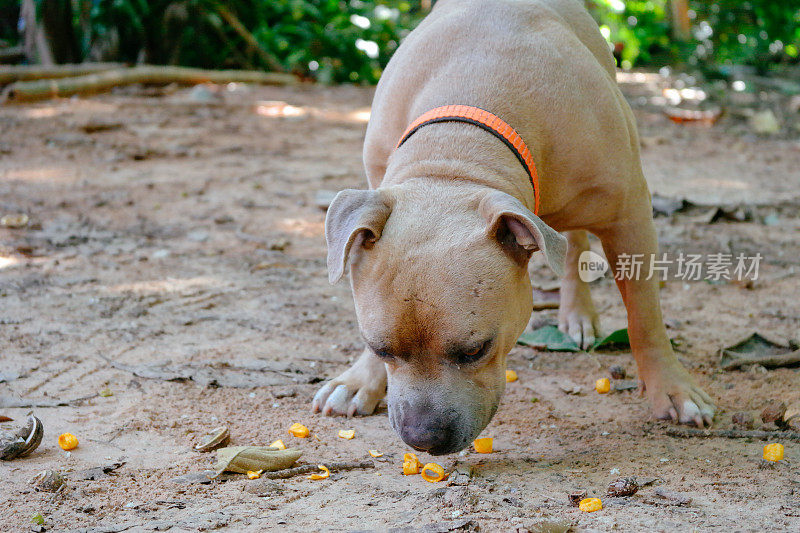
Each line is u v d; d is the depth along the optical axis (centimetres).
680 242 624
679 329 472
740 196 754
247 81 1372
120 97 1178
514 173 319
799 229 661
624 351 453
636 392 400
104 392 383
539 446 342
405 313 277
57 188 747
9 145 885
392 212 296
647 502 284
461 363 284
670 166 875
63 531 264
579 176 346
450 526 260
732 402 383
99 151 881
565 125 338
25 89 1092
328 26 1560
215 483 304
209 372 408
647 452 334
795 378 405
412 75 360
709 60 1780
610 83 373
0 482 301
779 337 455
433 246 282
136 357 425
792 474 310
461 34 360
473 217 292
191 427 353
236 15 1516
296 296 521
